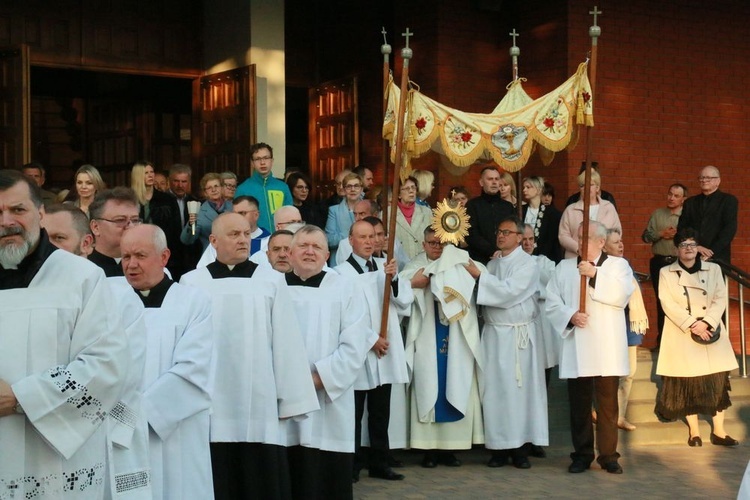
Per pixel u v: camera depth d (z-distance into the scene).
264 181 10.45
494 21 13.50
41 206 4.32
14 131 10.92
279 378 6.51
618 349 9.27
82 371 4.21
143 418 4.99
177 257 10.25
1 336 4.20
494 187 10.59
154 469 5.46
